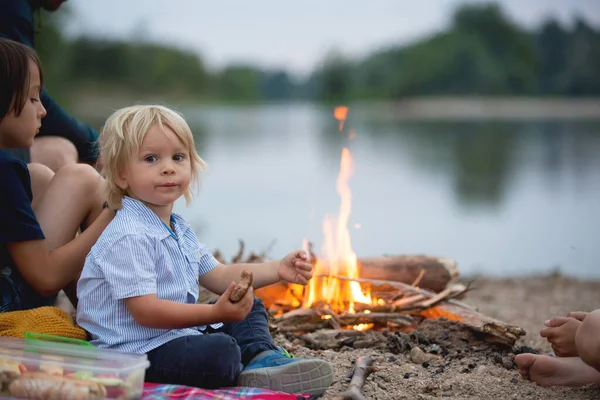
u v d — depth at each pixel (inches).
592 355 100.3
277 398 98.0
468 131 1114.1
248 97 2249.0
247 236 299.1
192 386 101.8
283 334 135.0
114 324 101.2
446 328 133.9
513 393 107.0
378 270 155.4
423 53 1827.0
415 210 394.9
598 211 394.0
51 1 152.6
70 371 92.4
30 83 112.2
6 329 103.0
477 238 317.4
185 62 1950.1
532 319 176.4
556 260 275.1
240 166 607.8
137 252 99.8
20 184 107.2
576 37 1769.2
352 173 575.5
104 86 1445.6
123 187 106.6
